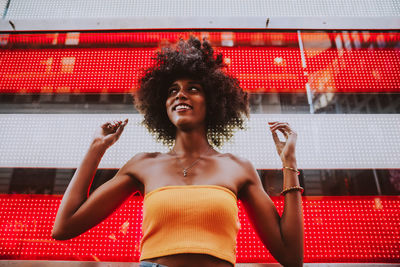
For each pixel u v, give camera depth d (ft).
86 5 5.73
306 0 5.76
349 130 4.90
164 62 4.33
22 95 5.16
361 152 4.75
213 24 5.54
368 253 4.12
